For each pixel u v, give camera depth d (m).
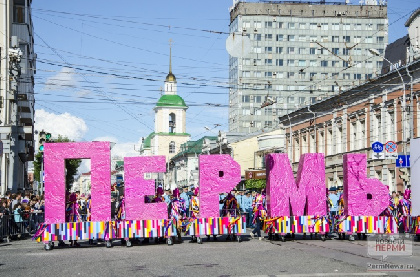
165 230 21.06
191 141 116.62
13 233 26.08
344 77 113.62
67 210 21.06
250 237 24.61
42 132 41.22
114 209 25.48
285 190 22.19
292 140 61.94
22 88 47.38
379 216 22.25
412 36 46.41
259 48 114.00
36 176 90.69
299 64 114.25
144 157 21.23
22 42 46.72
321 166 22.52
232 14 118.56
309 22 114.19
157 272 13.48
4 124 41.56
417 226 22.31
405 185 39.22
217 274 12.98
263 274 12.82
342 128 49.38
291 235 23.75
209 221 21.83
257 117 114.31
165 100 126.81
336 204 29.42
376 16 113.69
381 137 42.16
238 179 22.20
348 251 17.62
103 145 21.03
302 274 12.68
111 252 18.66
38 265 15.33
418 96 37.09
